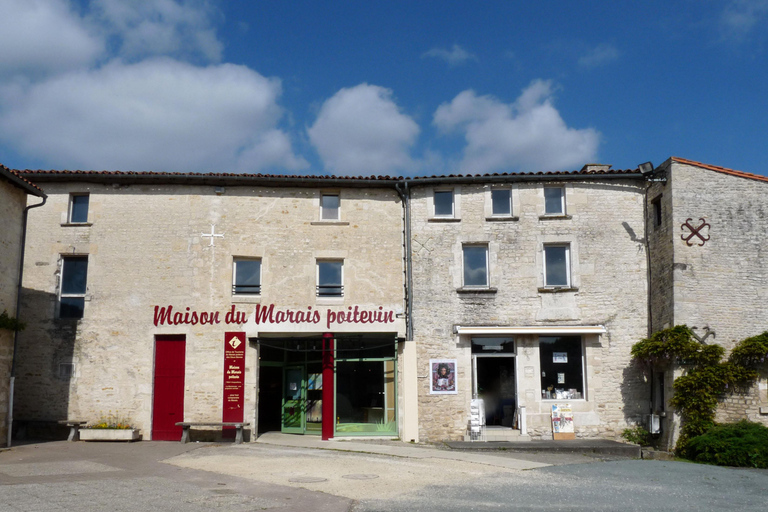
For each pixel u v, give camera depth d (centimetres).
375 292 1677
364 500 929
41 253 1669
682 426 1476
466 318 1656
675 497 973
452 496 957
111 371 1625
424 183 1702
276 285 1667
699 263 1526
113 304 1648
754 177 1564
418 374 1633
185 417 1606
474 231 1689
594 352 1634
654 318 1620
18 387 1625
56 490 943
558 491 1002
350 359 1673
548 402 1628
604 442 1553
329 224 1698
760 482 1112
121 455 1333
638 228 1681
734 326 1500
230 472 1142
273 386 1767
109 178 1673
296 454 1360
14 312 1445
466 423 1620
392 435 1647
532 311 1656
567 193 1695
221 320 1644
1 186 1402
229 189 1700
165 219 1681
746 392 1457
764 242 1539
